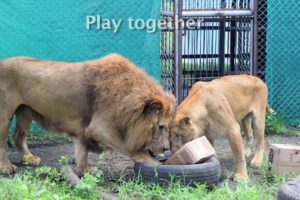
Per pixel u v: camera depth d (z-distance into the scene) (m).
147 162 6.75
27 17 8.96
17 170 7.41
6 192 5.76
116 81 6.80
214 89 7.38
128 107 6.66
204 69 10.48
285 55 9.93
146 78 6.89
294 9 9.83
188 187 6.35
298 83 10.02
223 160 8.13
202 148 6.72
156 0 9.23
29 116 7.52
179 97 9.23
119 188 6.43
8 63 7.20
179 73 9.21
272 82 9.96
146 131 6.65
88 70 6.99
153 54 9.30
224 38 10.31
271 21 9.81
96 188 6.36
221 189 6.36
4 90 7.20
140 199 6.29
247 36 10.16
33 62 7.19
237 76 7.85
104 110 6.80
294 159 7.12
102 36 9.19
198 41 10.38
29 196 5.54
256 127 7.94
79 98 6.95
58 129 7.23
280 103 10.05
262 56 10.01
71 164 7.78
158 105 6.59
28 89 7.13
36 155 8.26
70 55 9.14
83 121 6.99
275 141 9.25
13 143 8.73
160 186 6.46
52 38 9.05
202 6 10.10
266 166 7.49
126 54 9.27
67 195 5.98
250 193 6.27
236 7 10.20
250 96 7.86
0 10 8.88
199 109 7.20
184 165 6.54
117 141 6.85
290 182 5.74
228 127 7.29
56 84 7.01
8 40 8.95
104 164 7.74
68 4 9.04
